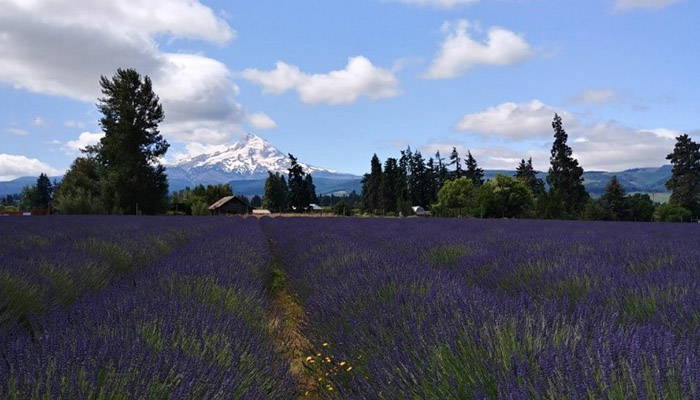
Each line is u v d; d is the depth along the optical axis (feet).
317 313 14.61
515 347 7.53
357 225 66.80
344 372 10.24
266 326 13.69
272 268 33.65
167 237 41.16
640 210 186.91
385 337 10.14
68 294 16.08
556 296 13.69
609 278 14.87
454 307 10.63
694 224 74.49
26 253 21.33
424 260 24.68
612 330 8.40
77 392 6.42
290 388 9.47
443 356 7.82
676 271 15.37
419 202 295.89
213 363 8.09
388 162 277.23
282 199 335.47
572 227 58.13
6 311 11.70
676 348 6.90
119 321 9.96
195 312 11.51
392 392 7.52
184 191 297.74
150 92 144.56
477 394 6.12
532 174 266.36
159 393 6.89
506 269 19.26
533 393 6.05
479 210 184.34
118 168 138.31
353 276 17.08
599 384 5.90
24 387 6.45
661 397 5.62
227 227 59.52
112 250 27.30
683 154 209.97
